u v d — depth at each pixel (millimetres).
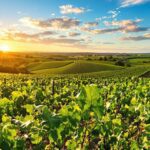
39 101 9945
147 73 125812
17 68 152625
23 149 3906
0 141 3760
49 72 178000
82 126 4980
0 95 13695
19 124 4297
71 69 181875
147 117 6867
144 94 11844
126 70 143000
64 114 4410
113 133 5887
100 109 4586
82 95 4582
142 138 6223
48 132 4219
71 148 4988
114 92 13133
